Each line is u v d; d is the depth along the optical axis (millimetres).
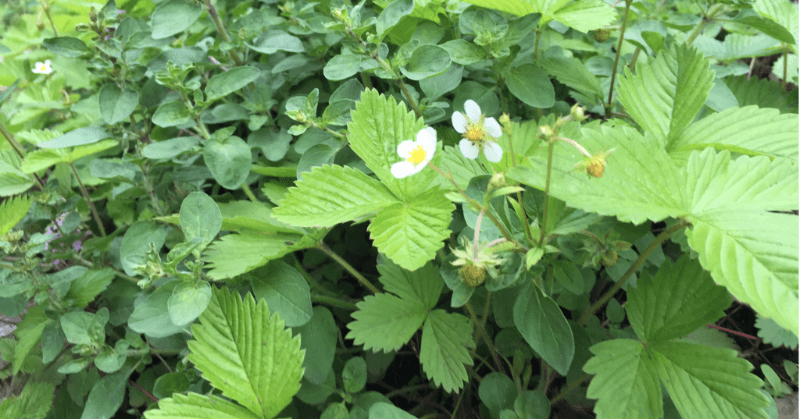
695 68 207
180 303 187
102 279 243
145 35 241
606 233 181
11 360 248
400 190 190
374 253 271
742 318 267
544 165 167
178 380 213
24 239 300
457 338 203
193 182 267
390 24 219
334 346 212
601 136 170
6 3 353
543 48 292
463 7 248
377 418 185
